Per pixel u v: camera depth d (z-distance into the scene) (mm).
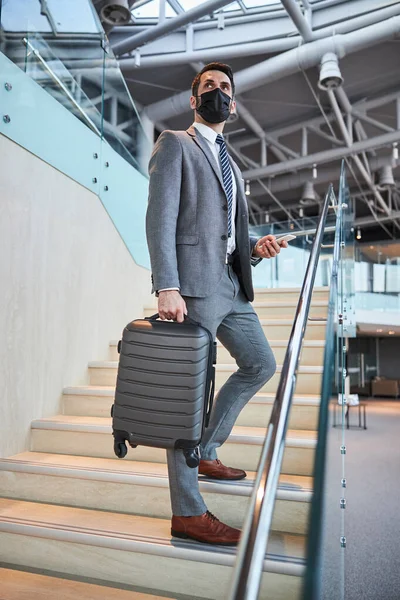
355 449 7531
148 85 8594
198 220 1543
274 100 9180
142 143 4121
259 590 586
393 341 21469
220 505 1690
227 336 1669
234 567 623
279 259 5824
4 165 2299
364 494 4820
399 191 14180
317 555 740
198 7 6191
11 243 2309
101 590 1466
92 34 3414
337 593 1769
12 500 1948
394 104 9531
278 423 865
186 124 9945
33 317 2426
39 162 2557
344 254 4281
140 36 6707
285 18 7184
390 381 19875
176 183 1509
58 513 1787
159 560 1484
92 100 3252
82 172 2980
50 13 2928
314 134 10836
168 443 1326
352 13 6711
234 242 1655
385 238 19672
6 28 2500
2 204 2270
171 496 1523
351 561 3188
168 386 1344
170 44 7562
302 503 1283
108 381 2871
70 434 2250
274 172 10141
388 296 14203
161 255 1434
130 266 3586
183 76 8297
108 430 2168
